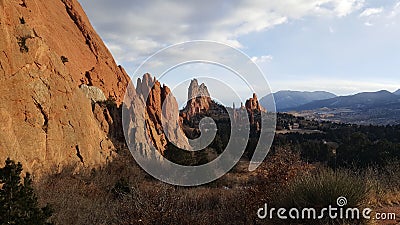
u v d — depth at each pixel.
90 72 38.03
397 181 8.95
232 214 7.45
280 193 6.59
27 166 15.07
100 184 15.92
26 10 28.84
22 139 17.00
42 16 35.62
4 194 5.62
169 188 7.84
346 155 19.56
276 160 7.62
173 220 6.51
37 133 17.97
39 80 19.88
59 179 15.59
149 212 6.56
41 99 19.36
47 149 18.52
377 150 18.41
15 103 17.48
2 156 13.93
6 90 17.17
